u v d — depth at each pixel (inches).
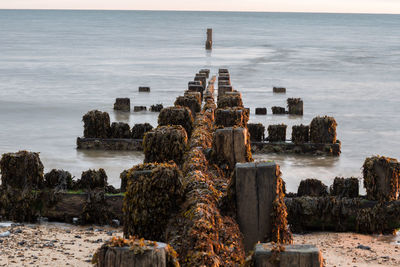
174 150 325.1
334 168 548.1
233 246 196.1
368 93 1224.2
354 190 361.1
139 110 938.7
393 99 1127.6
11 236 315.0
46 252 285.1
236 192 215.6
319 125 605.6
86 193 350.0
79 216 349.1
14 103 995.9
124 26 7367.1
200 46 3122.5
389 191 346.3
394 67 1924.2
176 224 203.5
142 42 3457.2
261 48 3046.3
